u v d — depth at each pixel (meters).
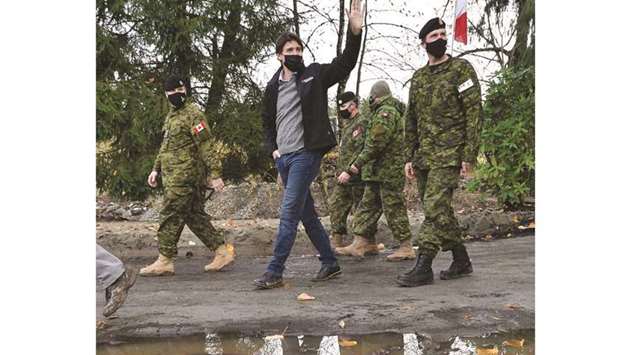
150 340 3.53
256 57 10.82
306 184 4.81
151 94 9.78
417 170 5.15
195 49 10.35
